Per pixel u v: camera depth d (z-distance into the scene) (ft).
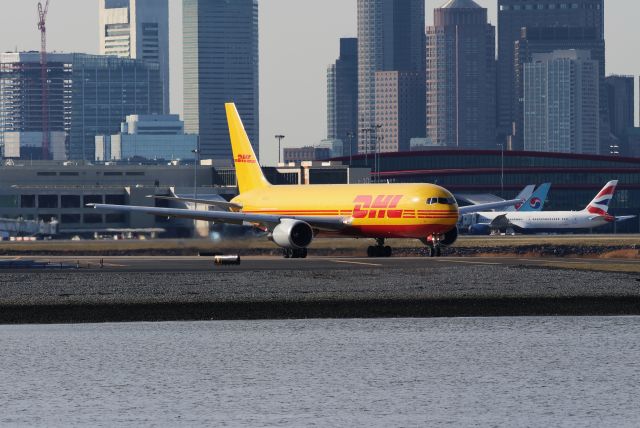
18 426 630.33
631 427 622.54
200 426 628.69
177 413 655.76
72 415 652.48
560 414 648.38
